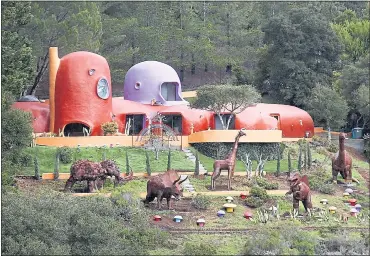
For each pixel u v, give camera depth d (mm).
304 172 82875
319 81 110688
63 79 89562
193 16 134875
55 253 46375
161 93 99812
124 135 89125
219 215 64562
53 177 74750
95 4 114750
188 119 95000
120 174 74750
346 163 79375
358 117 114062
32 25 101312
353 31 125188
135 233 53906
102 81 90812
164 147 87688
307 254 51531
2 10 77000
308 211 66062
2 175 63750
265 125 95625
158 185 64500
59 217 50625
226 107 91625
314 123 111500
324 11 140750
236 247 54844
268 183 74875
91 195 64688
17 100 96375
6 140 69188
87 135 88625
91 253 48688
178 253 52719
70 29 103250
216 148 86500
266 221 62938
